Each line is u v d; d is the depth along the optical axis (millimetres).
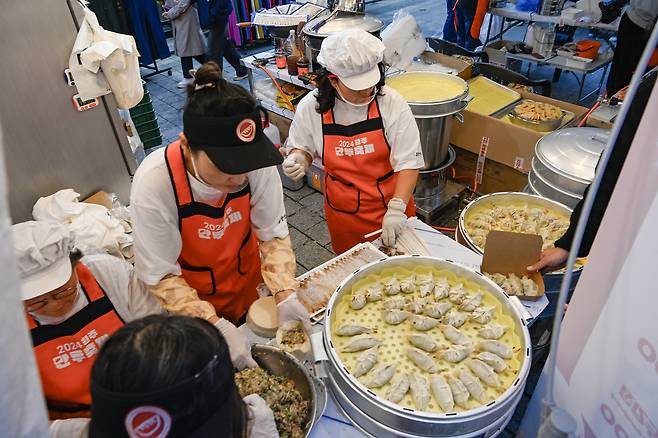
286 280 1376
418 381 1070
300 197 3527
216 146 998
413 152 1816
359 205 1962
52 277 1077
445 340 1206
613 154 1158
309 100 1865
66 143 2051
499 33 5133
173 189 1228
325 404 1050
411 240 1645
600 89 4621
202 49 5285
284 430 1018
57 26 1856
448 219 3123
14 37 1742
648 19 3252
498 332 1199
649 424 624
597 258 713
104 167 2254
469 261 1541
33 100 1875
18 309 338
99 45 1934
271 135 3248
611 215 668
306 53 3041
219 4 4891
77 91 2008
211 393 591
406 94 2695
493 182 3076
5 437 349
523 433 1103
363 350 1171
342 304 1310
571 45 4055
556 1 3818
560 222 1823
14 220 1962
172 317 642
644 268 601
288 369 1132
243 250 1533
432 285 1347
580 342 785
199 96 992
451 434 973
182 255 1416
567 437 603
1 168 312
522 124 2854
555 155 2057
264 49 6629
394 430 999
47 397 1230
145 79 5699
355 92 1702
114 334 616
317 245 3057
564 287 576
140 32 5250
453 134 3037
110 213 2006
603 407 731
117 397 546
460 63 3264
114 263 1305
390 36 3160
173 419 562
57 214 1878
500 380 1092
